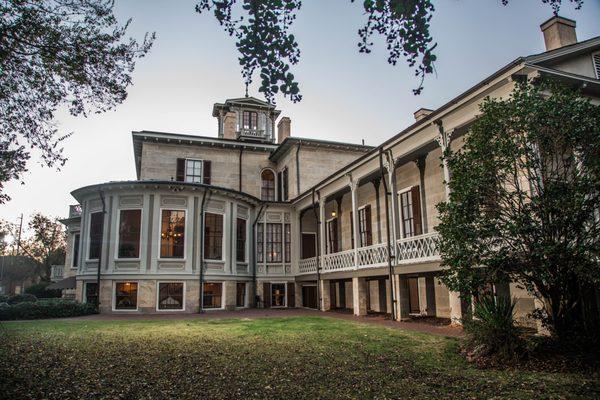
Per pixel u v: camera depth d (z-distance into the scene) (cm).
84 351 909
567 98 782
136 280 1984
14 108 802
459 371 711
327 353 878
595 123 744
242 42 606
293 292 2486
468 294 845
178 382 651
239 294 2341
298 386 625
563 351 777
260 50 604
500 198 810
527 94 858
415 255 1427
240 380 662
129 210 2053
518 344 767
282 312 2027
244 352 895
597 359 736
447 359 807
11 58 748
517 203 802
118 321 1562
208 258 2141
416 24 589
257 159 2873
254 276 2423
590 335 791
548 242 746
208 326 1373
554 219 750
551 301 811
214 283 2158
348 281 2273
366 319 1580
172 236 2069
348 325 1360
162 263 2025
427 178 1656
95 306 1966
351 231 2239
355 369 732
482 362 766
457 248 836
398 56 620
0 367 748
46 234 4969
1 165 807
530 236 765
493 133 823
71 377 680
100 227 2064
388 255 1547
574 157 777
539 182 783
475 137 845
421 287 1702
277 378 672
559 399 553
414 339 1042
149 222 2041
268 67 611
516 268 794
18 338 1093
